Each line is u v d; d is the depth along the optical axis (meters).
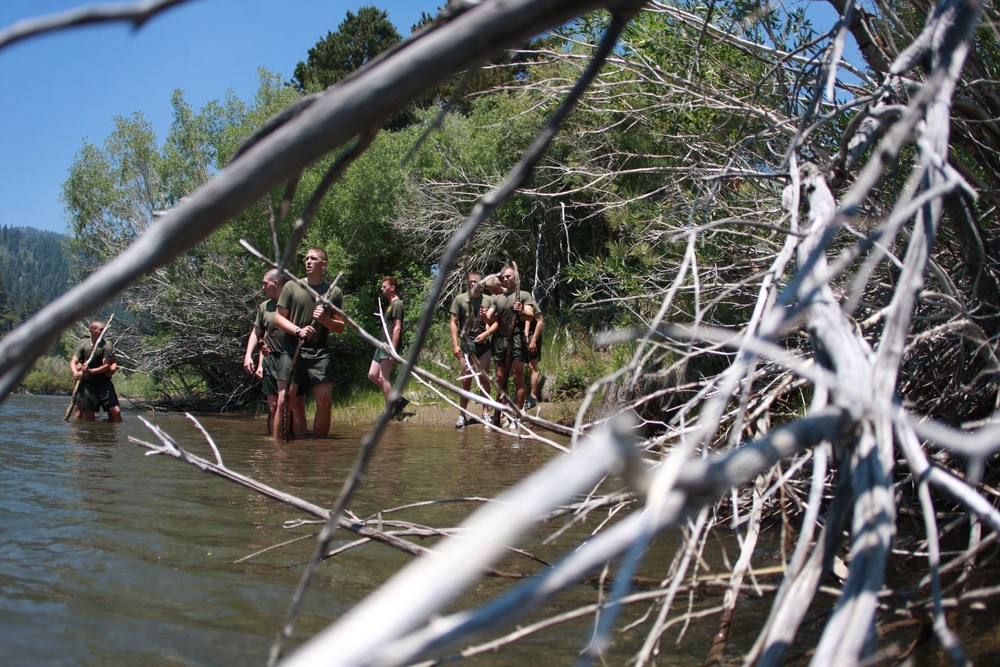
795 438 1.06
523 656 2.28
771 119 3.71
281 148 0.91
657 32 4.70
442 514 4.20
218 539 3.60
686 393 4.04
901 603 2.12
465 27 0.94
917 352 2.96
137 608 2.69
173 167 16.45
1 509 4.15
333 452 7.39
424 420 11.23
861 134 2.81
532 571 3.03
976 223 2.78
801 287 1.70
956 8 1.81
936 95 1.71
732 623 2.44
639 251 5.35
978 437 0.93
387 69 0.92
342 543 3.56
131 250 0.91
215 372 16.00
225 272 14.80
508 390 11.04
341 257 14.19
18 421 11.02
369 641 0.57
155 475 5.41
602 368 10.56
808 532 1.43
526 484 0.66
